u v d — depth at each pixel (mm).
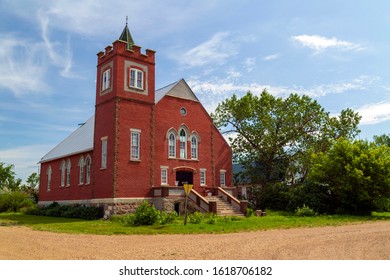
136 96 31594
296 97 41812
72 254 12383
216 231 19312
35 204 48188
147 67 32906
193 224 22453
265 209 37438
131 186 29984
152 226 21688
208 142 37406
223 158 39062
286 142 42094
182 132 35375
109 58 31938
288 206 36156
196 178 35469
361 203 32125
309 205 33656
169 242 15281
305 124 42062
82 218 30375
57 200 40750
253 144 43219
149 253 12578
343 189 32062
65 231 19906
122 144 30016
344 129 41719
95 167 32000
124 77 31094
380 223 23547
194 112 36688
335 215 30297
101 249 13477
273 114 42375
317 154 39188
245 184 47250
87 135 40531
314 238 15742
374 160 31266
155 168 32281
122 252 12805
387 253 12133
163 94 34688
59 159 41719
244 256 11781
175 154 34156
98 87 33188
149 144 31828
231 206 31594
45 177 45156
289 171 42406
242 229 20094
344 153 32906
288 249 12953
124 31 35812
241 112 42094
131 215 24469
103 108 31922
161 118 33594
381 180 31172
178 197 30578
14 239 15711
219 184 37969
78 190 36250
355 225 22281
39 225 23938
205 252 12625
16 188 62781
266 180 42500
